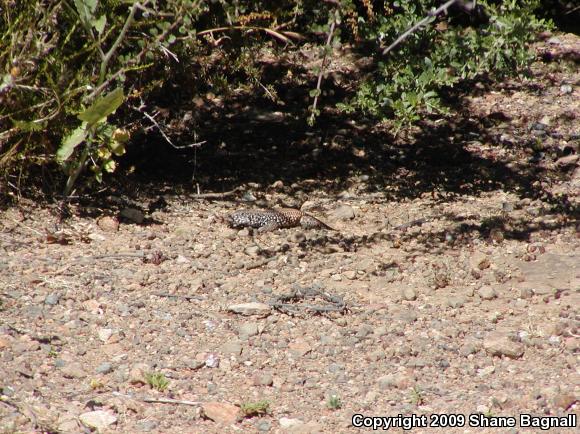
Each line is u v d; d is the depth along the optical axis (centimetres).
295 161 1464
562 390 787
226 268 1061
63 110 1064
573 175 1444
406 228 1234
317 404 776
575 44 1897
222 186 1349
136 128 1181
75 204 1183
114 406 741
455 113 1652
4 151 1105
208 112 1588
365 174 1431
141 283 987
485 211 1302
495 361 860
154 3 1023
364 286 1041
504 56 1162
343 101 1658
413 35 1161
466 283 1059
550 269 1103
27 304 900
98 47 1018
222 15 1180
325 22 1365
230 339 882
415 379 820
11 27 1012
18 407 711
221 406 748
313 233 1207
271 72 1725
